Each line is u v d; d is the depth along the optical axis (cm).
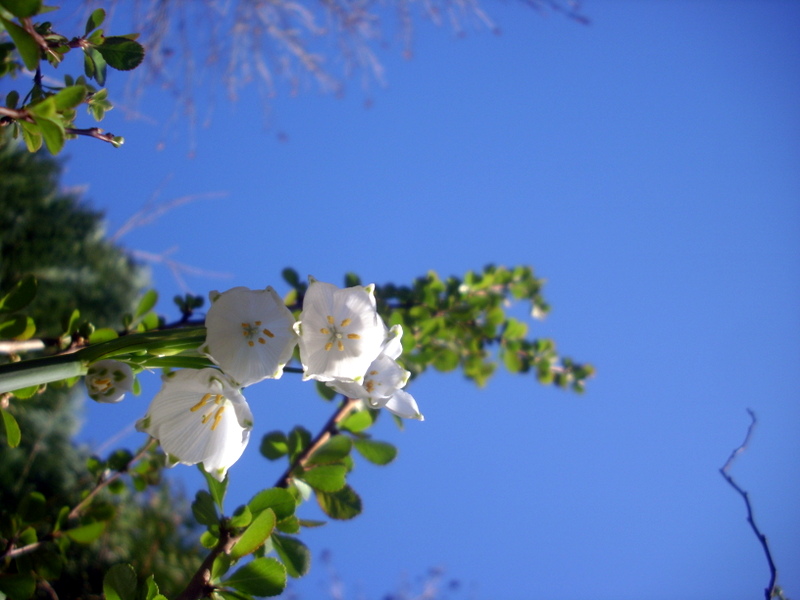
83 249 76
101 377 22
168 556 63
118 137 26
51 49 26
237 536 25
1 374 21
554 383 54
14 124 26
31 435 63
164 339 23
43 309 69
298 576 26
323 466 29
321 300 25
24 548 30
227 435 24
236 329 23
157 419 23
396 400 25
